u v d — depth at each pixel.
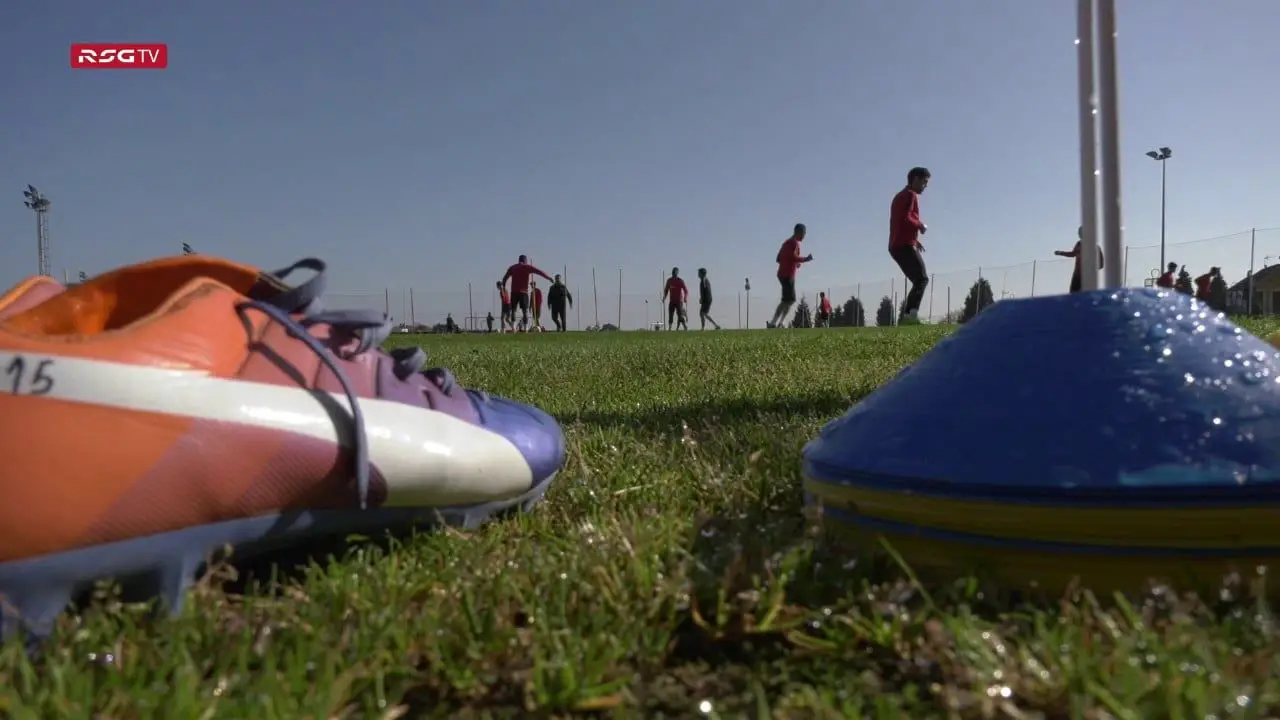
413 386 1.91
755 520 1.88
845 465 1.65
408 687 1.25
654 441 2.94
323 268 1.77
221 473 1.44
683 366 6.25
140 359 1.37
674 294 30.41
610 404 4.21
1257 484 1.30
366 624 1.37
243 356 1.56
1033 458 1.42
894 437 1.61
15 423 1.26
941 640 1.23
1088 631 1.22
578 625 1.35
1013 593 1.43
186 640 1.32
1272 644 1.17
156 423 1.36
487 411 2.07
